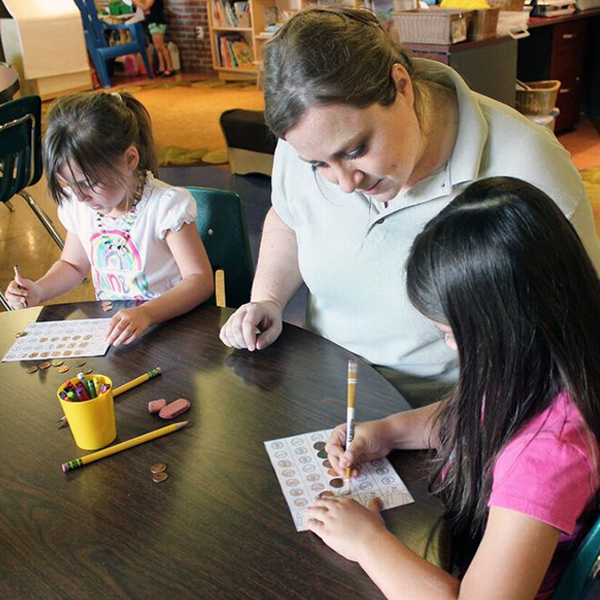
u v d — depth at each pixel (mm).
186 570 853
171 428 1106
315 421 1114
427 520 917
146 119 1708
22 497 991
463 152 1174
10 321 1498
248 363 1283
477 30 3770
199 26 8039
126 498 977
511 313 778
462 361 832
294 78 932
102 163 1547
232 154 4727
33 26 6949
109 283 1772
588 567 816
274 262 1502
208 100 6852
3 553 897
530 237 774
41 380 1274
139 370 1286
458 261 798
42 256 3666
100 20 7652
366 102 939
